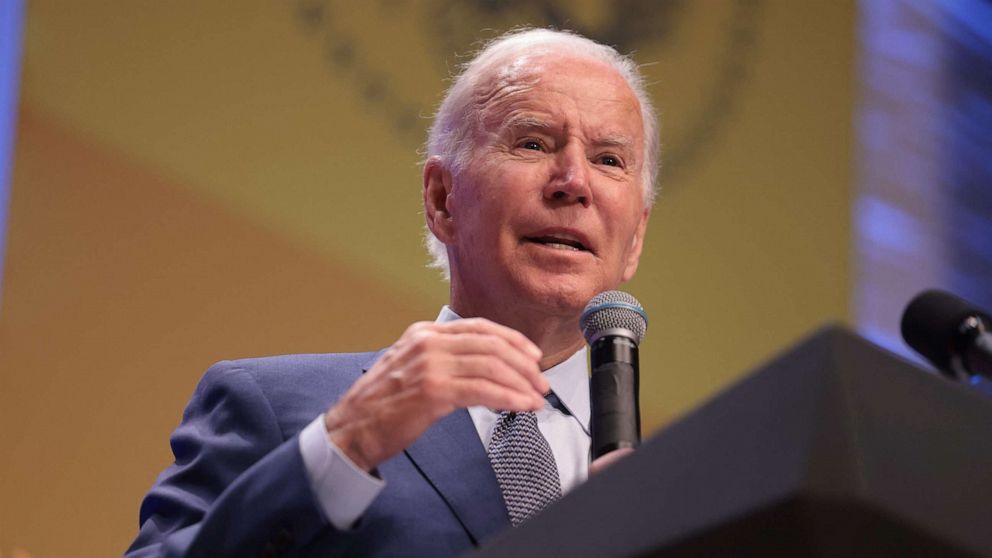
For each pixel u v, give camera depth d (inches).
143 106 439.2
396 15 484.4
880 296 549.6
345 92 472.4
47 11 430.6
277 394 254.4
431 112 481.7
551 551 109.9
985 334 171.0
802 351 107.1
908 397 105.8
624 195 277.1
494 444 249.6
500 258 271.3
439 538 224.8
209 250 437.4
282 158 457.4
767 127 544.7
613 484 111.1
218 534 200.1
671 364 507.2
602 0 519.2
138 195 430.6
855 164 556.4
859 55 566.9
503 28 495.8
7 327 401.1
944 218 564.7
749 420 104.4
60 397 402.9
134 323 419.5
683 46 534.9
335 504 198.1
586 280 268.4
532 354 199.2
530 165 274.7
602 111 281.6
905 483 96.6
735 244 529.7
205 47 454.0
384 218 468.1
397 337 461.1
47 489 394.6
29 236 410.6
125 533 400.5
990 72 584.7
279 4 469.1
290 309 446.0
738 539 96.5
